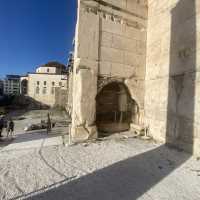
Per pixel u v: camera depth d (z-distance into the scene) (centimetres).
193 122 501
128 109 784
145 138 673
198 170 399
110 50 677
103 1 662
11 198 277
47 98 5306
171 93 592
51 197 284
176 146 560
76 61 634
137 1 741
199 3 495
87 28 630
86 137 630
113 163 431
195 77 497
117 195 296
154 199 286
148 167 413
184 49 541
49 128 1071
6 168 389
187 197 293
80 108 618
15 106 4550
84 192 302
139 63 745
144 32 757
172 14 604
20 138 845
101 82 662
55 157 463
